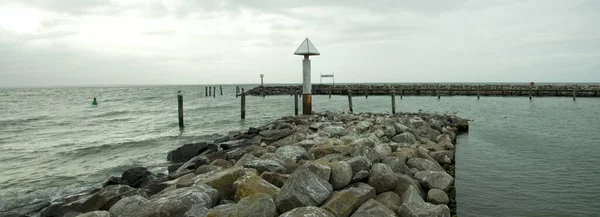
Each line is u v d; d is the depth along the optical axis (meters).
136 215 4.62
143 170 7.89
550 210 5.79
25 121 22.33
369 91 52.84
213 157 8.95
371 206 4.46
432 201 5.57
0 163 10.91
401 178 5.66
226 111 29.27
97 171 9.93
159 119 23.31
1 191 8.11
